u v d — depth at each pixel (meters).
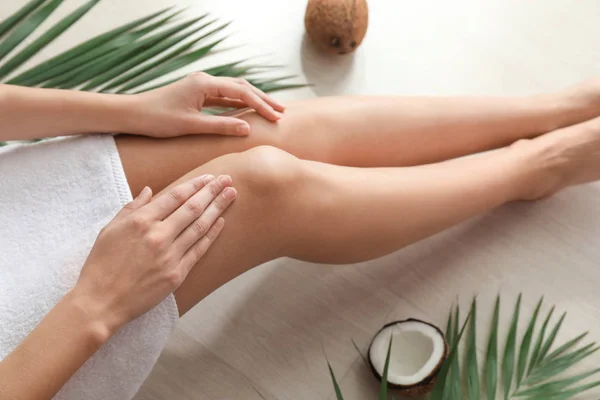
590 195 1.18
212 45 1.03
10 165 0.79
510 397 0.98
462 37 1.33
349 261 0.92
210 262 0.77
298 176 0.80
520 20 1.33
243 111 0.91
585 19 1.33
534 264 1.12
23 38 0.92
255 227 0.79
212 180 0.76
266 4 1.36
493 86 1.28
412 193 0.90
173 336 1.09
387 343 1.02
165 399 1.04
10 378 0.62
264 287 1.12
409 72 1.30
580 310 1.08
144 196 0.74
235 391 1.05
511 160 1.04
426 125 1.01
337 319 1.10
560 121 1.10
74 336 0.65
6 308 0.69
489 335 1.08
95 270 0.68
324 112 0.94
